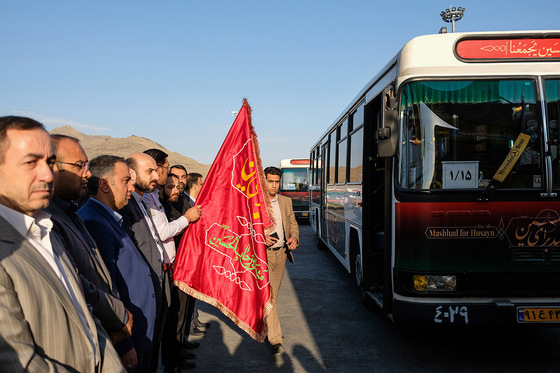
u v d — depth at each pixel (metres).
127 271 3.17
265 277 4.39
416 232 4.83
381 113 6.00
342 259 9.24
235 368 4.95
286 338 5.95
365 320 6.72
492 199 4.76
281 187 23.25
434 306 4.73
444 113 4.93
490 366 4.93
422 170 4.89
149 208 4.15
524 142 4.84
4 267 1.69
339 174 9.72
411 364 5.03
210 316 7.00
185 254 4.37
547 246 4.71
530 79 4.95
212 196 4.46
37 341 1.77
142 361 3.38
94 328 2.11
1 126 1.84
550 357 5.17
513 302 4.69
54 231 2.31
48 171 1.91
